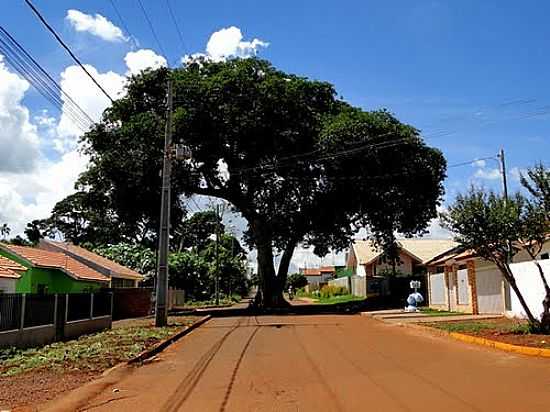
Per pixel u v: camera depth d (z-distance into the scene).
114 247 55.25
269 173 39.09
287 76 39.31
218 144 37.97
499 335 17.02
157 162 35.94
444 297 35.06
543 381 10.47
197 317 31.70
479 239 17.12
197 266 61.31
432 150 39.69
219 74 37.00
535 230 16.69
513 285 17.55
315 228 41.28
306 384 10.70
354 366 12.85
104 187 39.22
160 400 9.53
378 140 36.91
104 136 38.38
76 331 21.02
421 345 16.77
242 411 8.59
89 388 10.57
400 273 64.06
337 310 38.91
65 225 70.81
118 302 37.22
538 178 16.44
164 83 38.88
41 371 12.72
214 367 13.20
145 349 16.20
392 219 41.50
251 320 29.92
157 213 39.75
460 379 10.87
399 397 9.30
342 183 38.03
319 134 37.28
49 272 31.67
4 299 16.08
